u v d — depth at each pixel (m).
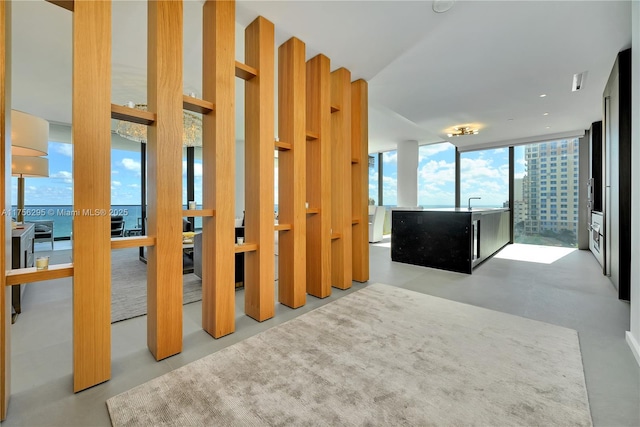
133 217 7.56
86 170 1.54
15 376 1.64
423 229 4.61
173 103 1.87
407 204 8.19
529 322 2.38
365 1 2.27
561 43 2.88
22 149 3.04
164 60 1.82
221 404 1.40
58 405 1.41
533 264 4.71
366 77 3.60
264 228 2.48
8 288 1.41
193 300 2.96
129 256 5.29
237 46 3.27
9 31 1.42
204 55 2.20
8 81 1.44
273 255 2.56
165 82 1.83
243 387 1.53
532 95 4.24
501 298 3.01
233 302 2.23
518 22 2.56
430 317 2.49
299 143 2.79
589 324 2.34
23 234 2.74
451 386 1.53
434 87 4.04
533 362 1.77
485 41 2.85
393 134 7.47
